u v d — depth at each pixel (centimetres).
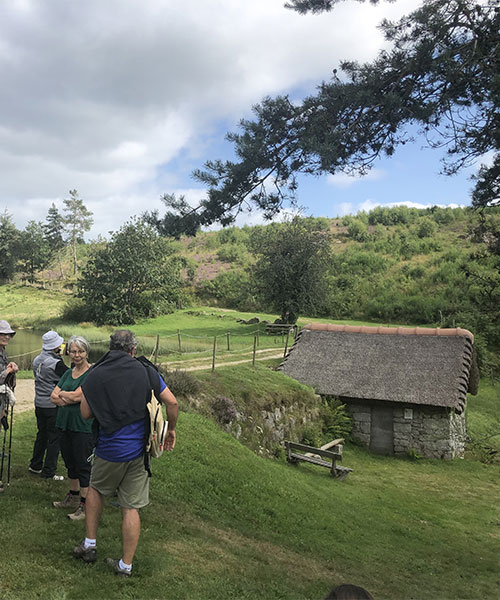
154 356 2277
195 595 473
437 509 1338
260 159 718
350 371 2147
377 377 2088
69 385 575
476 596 768
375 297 5469
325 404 2023
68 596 415
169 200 763
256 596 520
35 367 675
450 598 736
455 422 2042
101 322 5444
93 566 468
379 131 725
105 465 438
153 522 666
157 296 5694
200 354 2539
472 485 1648
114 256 5447
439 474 1761
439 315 4672
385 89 705
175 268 5953
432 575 841
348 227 8619
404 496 1434
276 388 1856
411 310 5012
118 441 431
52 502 605
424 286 5500
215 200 733
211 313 5500
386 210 9656
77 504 602
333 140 678
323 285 4181
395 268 6322
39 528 527
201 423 1308
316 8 736
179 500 826
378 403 2028
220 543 670
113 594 430
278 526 893
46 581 430
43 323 5638
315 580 646
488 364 2939
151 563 511
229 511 877
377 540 980
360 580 722
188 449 1091
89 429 571
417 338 2225
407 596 706
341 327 2362
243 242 9275
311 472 1543
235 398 1623
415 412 1989
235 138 716
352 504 1223
